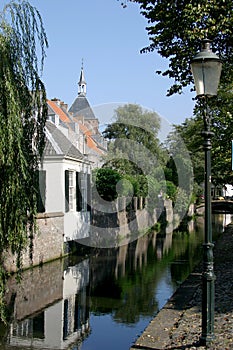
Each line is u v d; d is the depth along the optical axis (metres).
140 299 10.25
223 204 48.00
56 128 18.23
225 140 15.76
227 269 11.86
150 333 6.49
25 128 7.39
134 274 13.59
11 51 7.15
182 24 11.68
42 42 7.82
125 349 7.01
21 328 8.13
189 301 8.55
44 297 10.53
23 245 6.93
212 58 5.56
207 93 5.61
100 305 9.77
